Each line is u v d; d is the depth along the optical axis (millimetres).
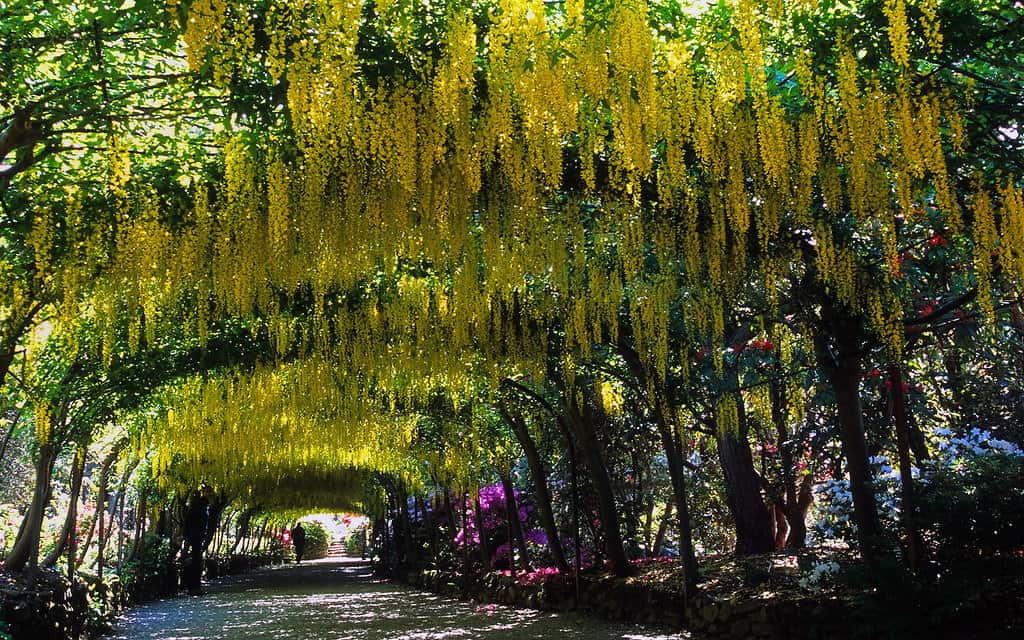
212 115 4375
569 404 8484
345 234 4488
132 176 4781
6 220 4750
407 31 3611
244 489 18422
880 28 3555
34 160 4184
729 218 4648
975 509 4754
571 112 3676
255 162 4551
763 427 9203
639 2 3637
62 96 4102
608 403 9133
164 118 4293
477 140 3914
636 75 3670
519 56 3564
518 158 4012
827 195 4324
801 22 3641
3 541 12164
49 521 13445
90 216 4844
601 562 10133
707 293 5773
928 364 8336
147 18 3641
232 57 3564
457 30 3564
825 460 9000
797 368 6859
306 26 3523
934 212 4836
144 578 13266
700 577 7086
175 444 10203
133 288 5074
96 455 12125
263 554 32844
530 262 5016
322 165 4180
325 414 9906
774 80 4023
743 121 4078
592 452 8844
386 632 8328
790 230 5066
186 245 4820
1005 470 4988
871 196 4227
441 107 3684
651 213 5152
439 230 4492
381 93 3785
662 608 7270
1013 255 4227
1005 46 3676
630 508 10281
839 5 3816
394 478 16984
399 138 3799
